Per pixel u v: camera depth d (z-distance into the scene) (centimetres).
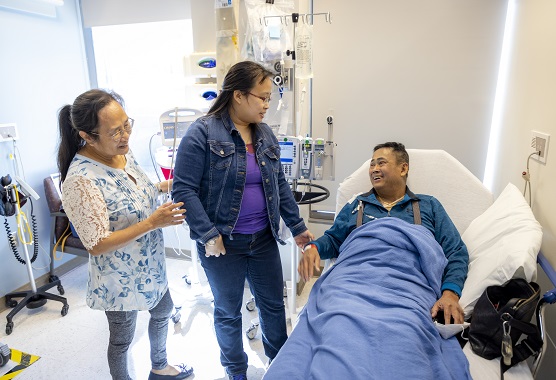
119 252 141
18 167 266
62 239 262
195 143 142
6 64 254
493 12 223
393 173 175
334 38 253
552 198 156
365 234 155
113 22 296
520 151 195
